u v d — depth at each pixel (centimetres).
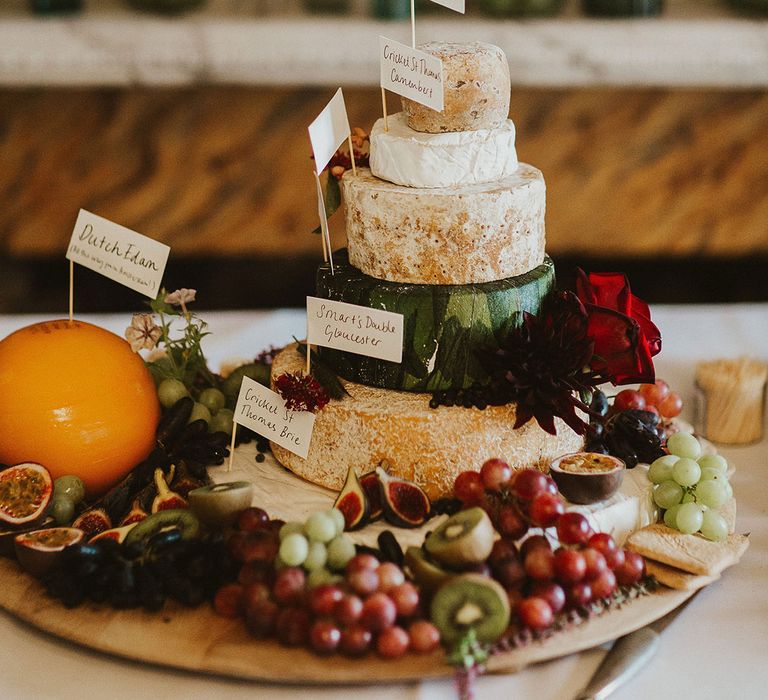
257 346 133
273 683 83
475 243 97
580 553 87
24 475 98
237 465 106
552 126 205
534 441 98
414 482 97
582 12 195
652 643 85
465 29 186
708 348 132
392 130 102
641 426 102
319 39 187
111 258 109
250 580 87
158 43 187
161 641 86
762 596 91
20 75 188
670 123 205
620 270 224
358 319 99
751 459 111
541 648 84
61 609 90
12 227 208
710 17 195
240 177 207
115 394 102
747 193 210
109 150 204
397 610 84
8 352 102
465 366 98
